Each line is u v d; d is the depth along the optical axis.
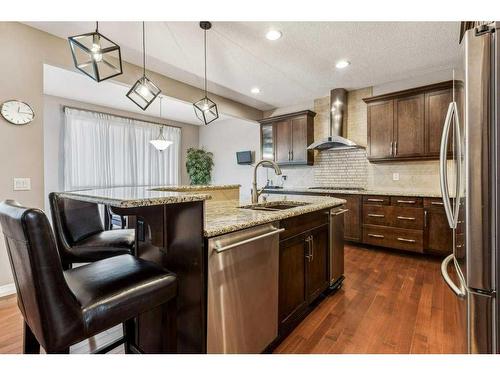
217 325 1.27
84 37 1.91
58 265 0.86
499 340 1.00
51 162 4.94
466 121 1.05
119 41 2.96
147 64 3.58
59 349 0.86
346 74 3.95
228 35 2.84
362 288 2.59
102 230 2.25
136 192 1.33
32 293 0.86
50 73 3.90
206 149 7.52
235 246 1.30
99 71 2.12
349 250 3.94
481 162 1.02
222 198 2.41
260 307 1.52
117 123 5.86
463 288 1.13
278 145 5.39
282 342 1.73
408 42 2.99
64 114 5.09
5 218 0.92
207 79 4.16
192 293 1.25
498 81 0.99
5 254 2.44
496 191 1.00
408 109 3.81
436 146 3.58
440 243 3.32
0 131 2.42
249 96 5.04
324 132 5.10
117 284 1.05
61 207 1.91
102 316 0.94
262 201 2.51
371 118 4.17
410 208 3.54
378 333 1.84
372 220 3.87
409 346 1.69
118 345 1.55
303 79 4.15
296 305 1.89
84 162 5.31
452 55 3.31
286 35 2.84
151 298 1.09
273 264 1.62
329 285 2.39
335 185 4.93
